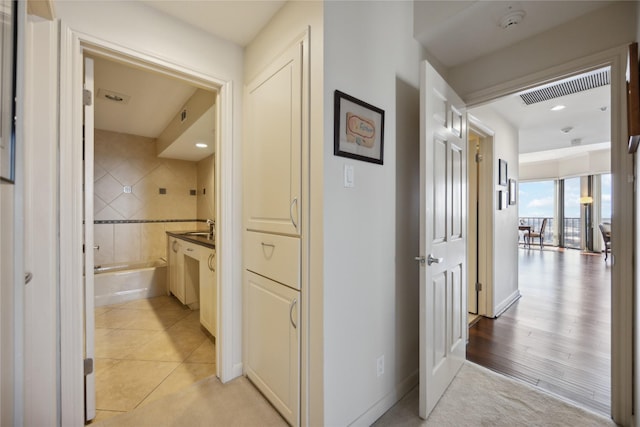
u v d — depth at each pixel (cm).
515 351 229
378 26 157
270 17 163
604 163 734
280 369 155
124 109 318
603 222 770
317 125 129
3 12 74
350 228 139
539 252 804
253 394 173
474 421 152
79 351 138
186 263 321
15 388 86
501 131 328
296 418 143
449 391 177
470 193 317
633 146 121
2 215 75
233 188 188
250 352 184
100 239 396
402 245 177
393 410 162
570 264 609
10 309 83
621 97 152
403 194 177
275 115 157
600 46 160
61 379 133
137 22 151
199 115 259
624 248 149
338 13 134
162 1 151
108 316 305
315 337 132
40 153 124
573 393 175
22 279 88
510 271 350
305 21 136
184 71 167
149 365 208
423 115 154
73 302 135
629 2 151
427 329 154
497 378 191
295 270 143
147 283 371
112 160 406
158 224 443
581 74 171
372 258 153
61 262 132
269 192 163
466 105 217
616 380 151
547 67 179
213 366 207
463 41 191
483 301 305
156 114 336
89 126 151
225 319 186
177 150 394
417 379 189
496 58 202
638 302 129
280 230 153
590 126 377
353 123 140
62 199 132
